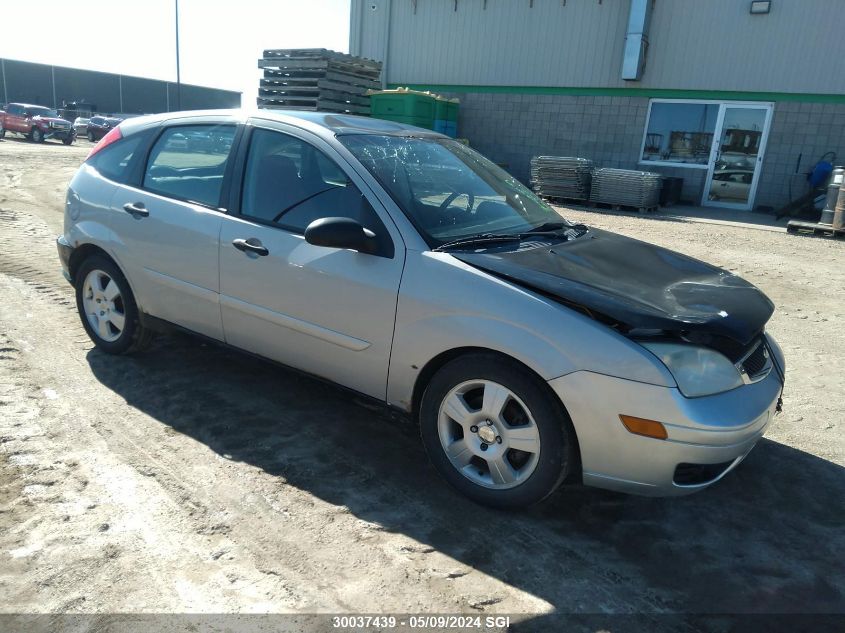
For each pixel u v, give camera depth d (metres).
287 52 15.64
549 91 18.03
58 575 2.42
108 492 2.94
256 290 3.50
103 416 3.64
